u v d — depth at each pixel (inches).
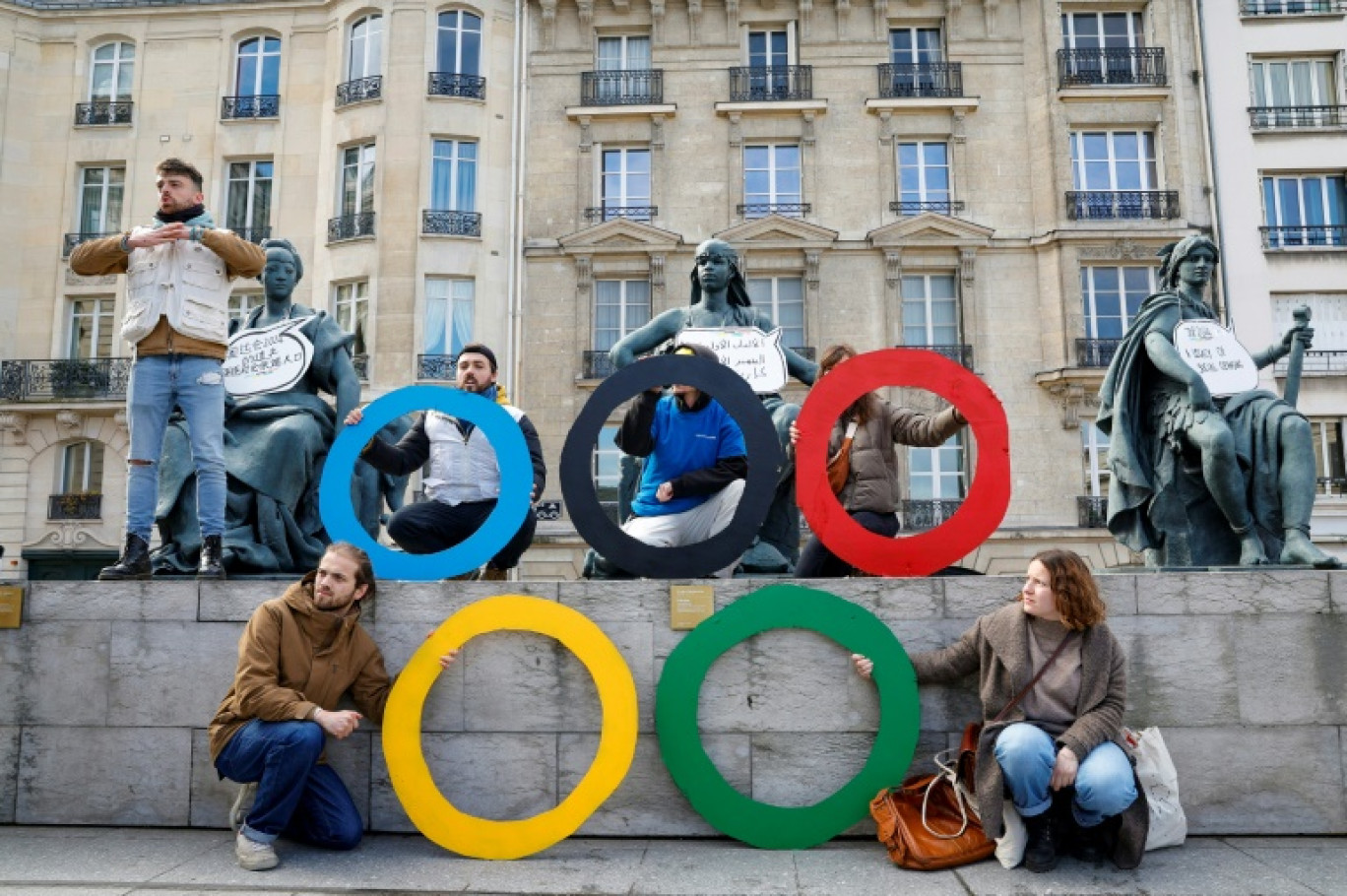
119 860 167.8
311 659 172.7
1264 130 958.4
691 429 219.1
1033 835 160.2
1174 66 971.3
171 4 1016.2
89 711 193.9
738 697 184.5
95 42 1024.2
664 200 975.6
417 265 922.7
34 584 198.2
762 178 987.3
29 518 946.1
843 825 176.4
